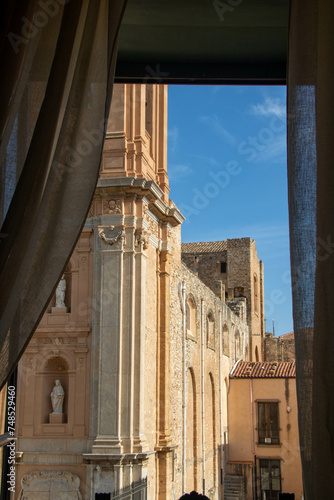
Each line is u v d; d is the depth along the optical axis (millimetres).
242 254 50906
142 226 20859
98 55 4176
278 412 34812
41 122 3857
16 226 3686
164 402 22359
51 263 3818
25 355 20141
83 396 19750
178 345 25219
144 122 22297
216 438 32438
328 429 3246
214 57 5711
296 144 3811
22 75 3998
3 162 3887
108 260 20531
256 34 5355
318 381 3322
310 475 3221
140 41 5500
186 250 54844
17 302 3625
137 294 20641
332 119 3668
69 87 4078
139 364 20125
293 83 3902
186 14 5145
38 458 19250
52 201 3891
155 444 21828
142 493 18984
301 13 3943
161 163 24641
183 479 24453
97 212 21031
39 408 19734
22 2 4047
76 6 4094
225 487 33625
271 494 33906
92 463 18672
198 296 30188
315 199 3680
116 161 21109
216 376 33531
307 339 3455
